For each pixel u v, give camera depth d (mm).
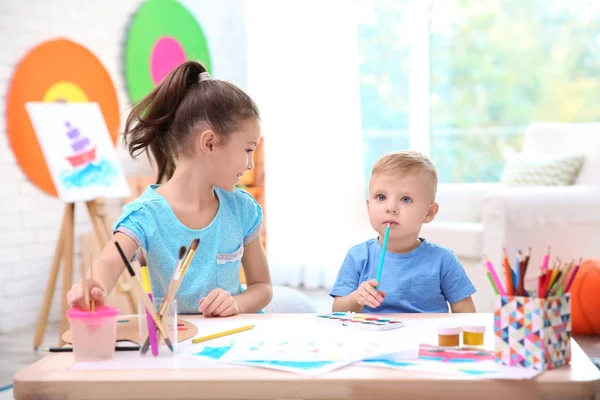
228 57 4848
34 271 3574
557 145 3805
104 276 1245
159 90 1419
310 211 4719
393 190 1514
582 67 5473
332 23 4656
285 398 863
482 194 3807
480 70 5445
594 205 3322
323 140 4688
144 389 875
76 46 3730
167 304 1002
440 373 881
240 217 1505
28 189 3543
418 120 5020
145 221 1358
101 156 3291
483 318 1238
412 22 5047
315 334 1104
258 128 1396
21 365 2789
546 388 853
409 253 1564
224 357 966
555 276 925
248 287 1550
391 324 1155
